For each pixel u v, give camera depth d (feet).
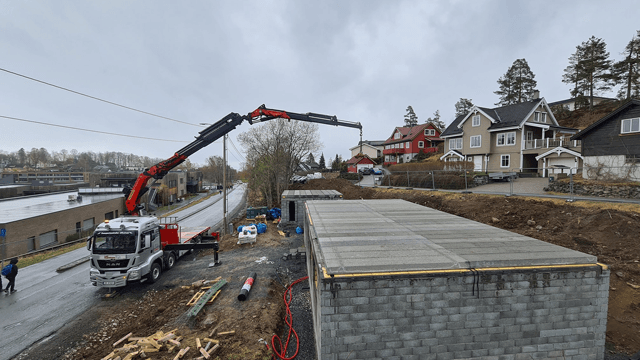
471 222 28.99
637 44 117.91
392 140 186.09
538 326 17.03
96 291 37.45
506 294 16.69
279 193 127.34
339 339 16.06
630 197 46.91
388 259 17.52
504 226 45.80
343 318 15.98
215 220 106.42
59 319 30.27
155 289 37.32
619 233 34.86
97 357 23.63
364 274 16.12
